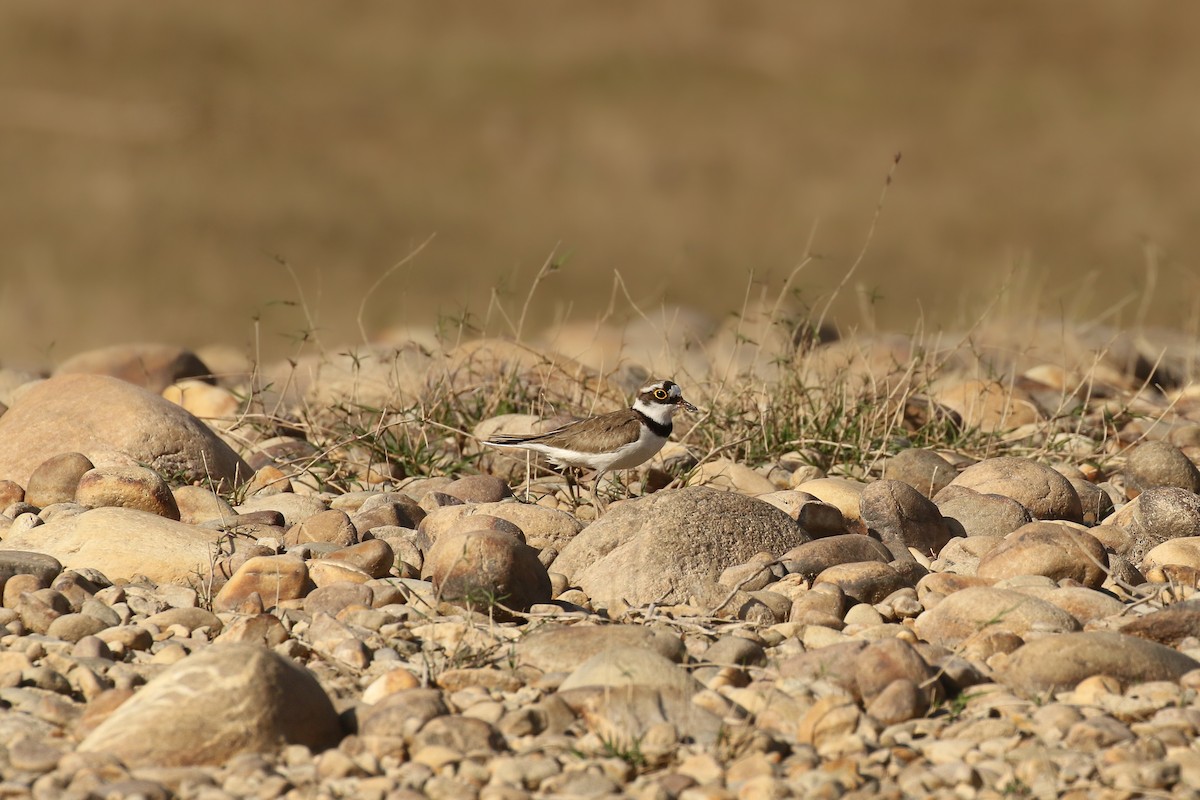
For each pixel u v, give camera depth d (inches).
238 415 604.4
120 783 276.8
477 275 1651.1
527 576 375.9
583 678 315.3
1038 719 301.6
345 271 1656.0
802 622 362.6
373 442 552.7
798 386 587.8
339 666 337.7
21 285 1498.5
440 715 302.7
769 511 413.7
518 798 274.4
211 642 353.1
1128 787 274.2
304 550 411.2
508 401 597.3
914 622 367.6
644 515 405.4
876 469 536.7
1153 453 509.0
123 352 725.3
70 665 333.7
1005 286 689.0
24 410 513.0
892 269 1700.3
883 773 286.4
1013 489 471.5
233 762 287.3
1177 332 872.9
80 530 408.5
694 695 310.8
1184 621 343.9
